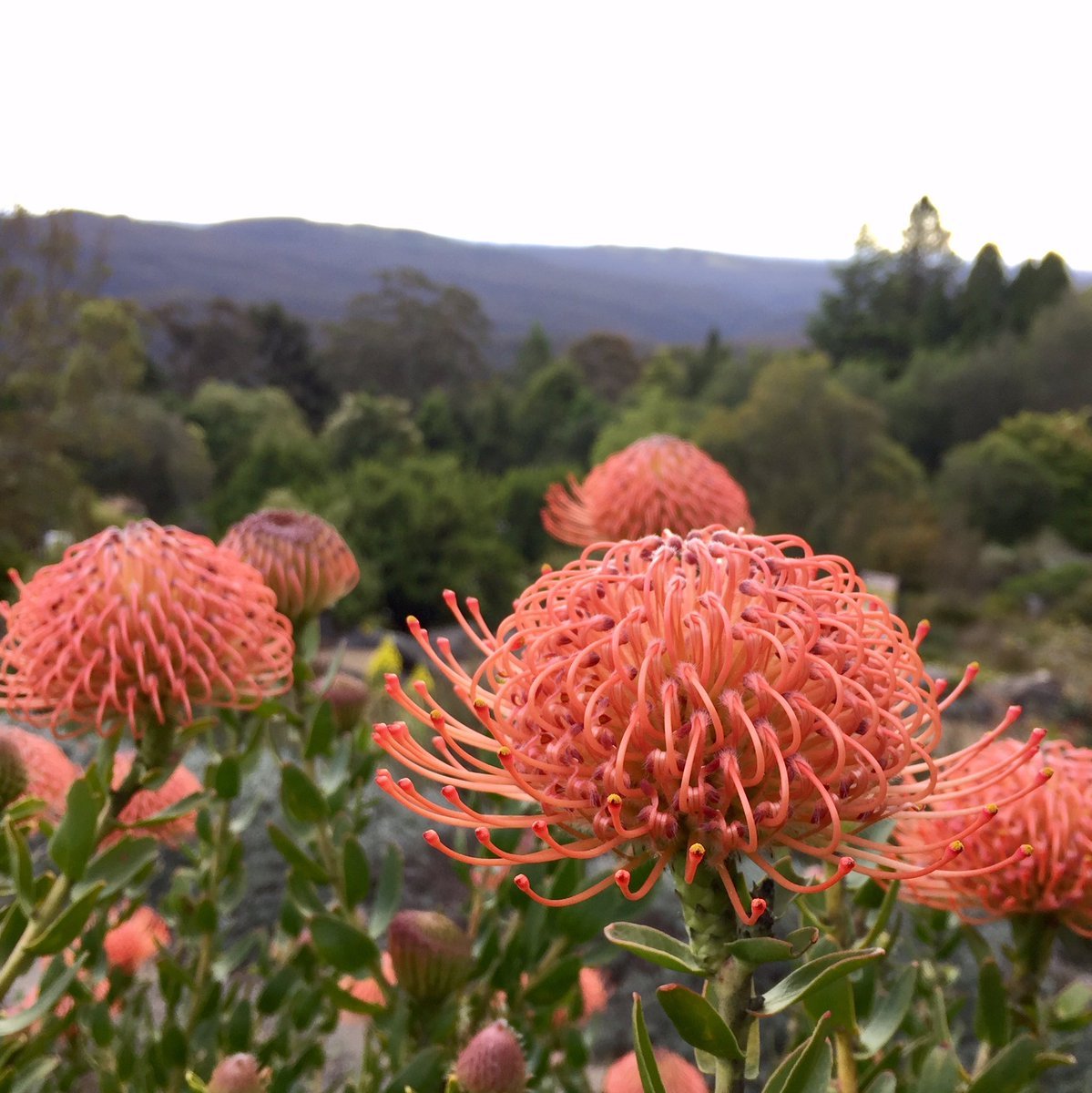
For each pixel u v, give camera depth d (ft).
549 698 4.33
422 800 4.12
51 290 93.04
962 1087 5.93
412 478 95.20
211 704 7.16
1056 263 227.40
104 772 7.02
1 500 90.02
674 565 4.56
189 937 9.40
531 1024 8.31
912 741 4.01
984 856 6.07
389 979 8.47
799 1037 6.62
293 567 8.81
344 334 255.09
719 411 112.68
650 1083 4.08
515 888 7.63
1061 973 9.86
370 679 33.99
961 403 167.22
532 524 114.32
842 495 104.63
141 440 121.90
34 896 6.83
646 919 13.55
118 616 6.68
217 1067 7.45
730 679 4.25
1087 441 140.67
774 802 4.11
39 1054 7.25
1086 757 6.40
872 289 253.44
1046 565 119.14
